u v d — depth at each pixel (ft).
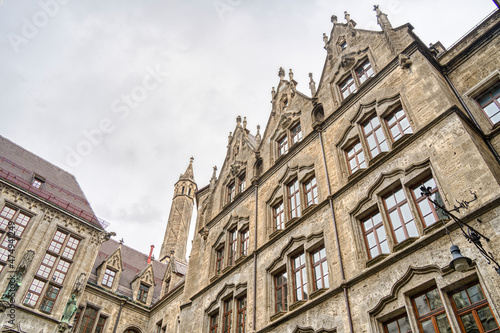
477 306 40.14
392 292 47.52
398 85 64.44
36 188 109.40
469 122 53.67
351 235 57.93
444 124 53.16
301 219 69.41
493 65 59.31
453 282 42.34
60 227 103.96
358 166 65.41
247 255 79.77
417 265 46.75
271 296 67.97
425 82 59.93
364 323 48.83
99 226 112.06
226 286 79.71
